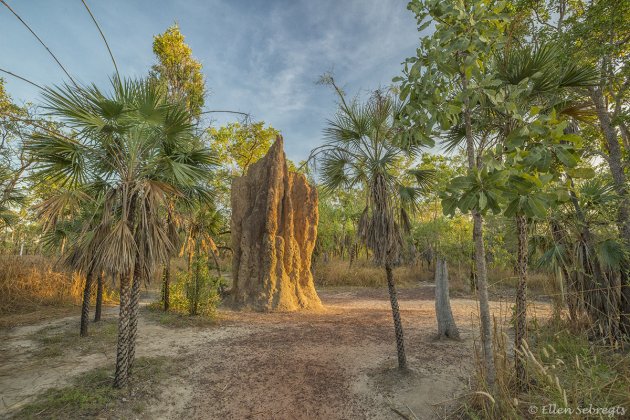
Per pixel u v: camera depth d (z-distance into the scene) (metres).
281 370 5.86
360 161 6.06
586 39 6.99
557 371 3.96
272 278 11.41
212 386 5.31
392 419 4.38
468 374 5.36
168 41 13.41
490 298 12.95
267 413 4.64
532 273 14.66
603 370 3.58
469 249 16.73
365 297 15.98
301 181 13.25
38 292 11.51
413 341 7.42
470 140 3.90
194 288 9.94
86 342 7.09
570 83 4.42
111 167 5.34
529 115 3.04
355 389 5.20
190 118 5.46
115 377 4.92
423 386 5.06
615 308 5.33
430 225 20.97
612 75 6.99
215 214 11.84
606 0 6.66
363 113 5.93
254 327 8.70
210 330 8.32
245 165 19.36
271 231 11.69
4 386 4.99
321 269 21.58
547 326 6.28
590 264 5.95
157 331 8.10
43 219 5.45
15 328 8.45
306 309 11.53
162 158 5.25
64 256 6.74
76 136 4.92
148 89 4.80
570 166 2.74
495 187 2.55
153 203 5.04
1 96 10.30
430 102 3.57
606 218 5.75
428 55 3.69
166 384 5.24
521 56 4.28
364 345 7.14
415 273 22.53
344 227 22.67
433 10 3.43
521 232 4.36
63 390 4.81
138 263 5.05
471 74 3.52
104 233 4.86
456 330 7.49
